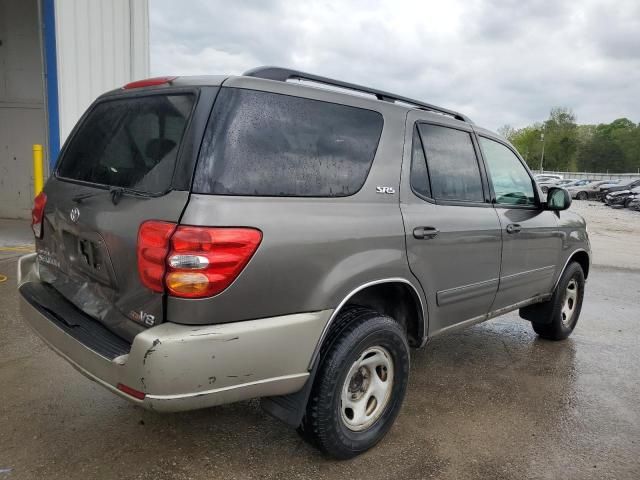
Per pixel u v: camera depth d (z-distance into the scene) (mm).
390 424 3041
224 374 2248
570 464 2973
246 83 2467
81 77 8289
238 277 2244
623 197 29516
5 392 3391
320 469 2775
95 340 2416
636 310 6582
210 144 2281
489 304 3922
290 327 2416
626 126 105875
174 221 2191
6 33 10406
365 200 2857
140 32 9242
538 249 4387
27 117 10617
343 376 2662
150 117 2586
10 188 10867
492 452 3057
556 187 4422
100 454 2777
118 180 2611
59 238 2949
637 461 3033
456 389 3916
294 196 2527
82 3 8180
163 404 2143
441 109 3738
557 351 4883
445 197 3465
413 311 3283
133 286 2346
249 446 2941
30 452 2760
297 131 2613
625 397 3906
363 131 2947
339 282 2598
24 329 4496
